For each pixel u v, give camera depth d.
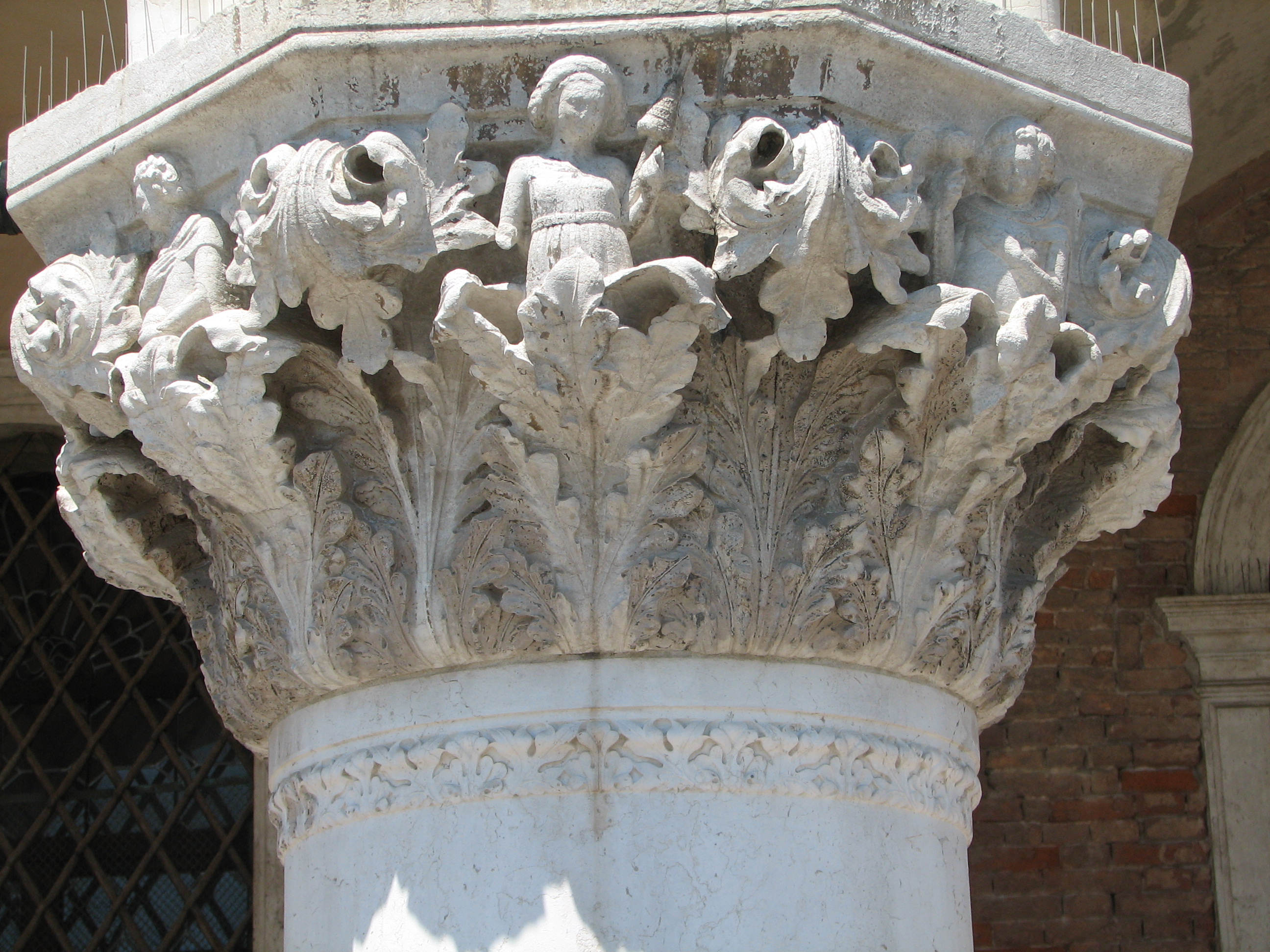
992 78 3.02
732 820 2.86
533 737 2.87
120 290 3.20
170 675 6.48
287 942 3.18
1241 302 6.46
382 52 2.84
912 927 2.99
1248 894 5.93
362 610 2.98
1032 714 6.15
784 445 2.98
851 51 2.84
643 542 2.85
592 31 2.80
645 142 2.84
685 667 2.90
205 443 2.92
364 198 2.78
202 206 3.13
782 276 2.75
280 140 2.98
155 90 3.16
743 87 2.83
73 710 6.45
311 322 3.00
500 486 2.86
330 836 3.09
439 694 2.98
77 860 6.26
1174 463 6.40
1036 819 6.05
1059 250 3.00
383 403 2.98
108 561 3.55
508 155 2.88
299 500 3.01
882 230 2.77
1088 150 3.23
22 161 3.44
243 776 6.30
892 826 3.04
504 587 2.88
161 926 6.16
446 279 2.72
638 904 2.78
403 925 2.88
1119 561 6.32
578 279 2.63
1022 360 2.86
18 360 3.30
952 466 3.00
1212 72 5.78
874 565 3.01
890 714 3.08
